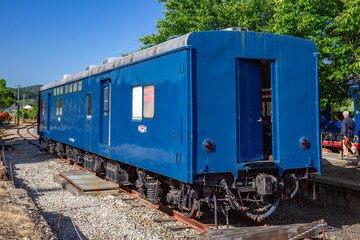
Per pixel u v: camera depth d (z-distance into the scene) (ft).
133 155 22.06
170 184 19.77
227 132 16.83
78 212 21.48
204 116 16.48
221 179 17.08
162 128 18.54
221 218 20.15
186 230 17.84
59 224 18.98
